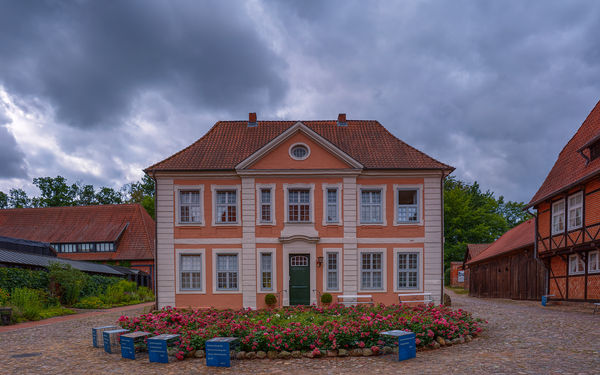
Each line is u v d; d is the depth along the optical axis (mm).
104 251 38125
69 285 23469
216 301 20344
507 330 12766
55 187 62625
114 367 9227
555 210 22672
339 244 20422
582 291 20406
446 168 20594
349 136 23047
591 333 11820
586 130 22750
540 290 24719
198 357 9766
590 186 19000
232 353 9445
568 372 7773
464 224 56062
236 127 24094
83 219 41406
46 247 29359
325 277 20266
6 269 20625
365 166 20578
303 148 20828
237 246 20531
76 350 11195
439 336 10469
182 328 10938
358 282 20359
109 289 26859
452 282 51625
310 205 20641
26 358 10281
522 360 8773
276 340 9547
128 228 39844
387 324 10117
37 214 42469
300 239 20297
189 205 20875
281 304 20094
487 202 61656
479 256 35969
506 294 29484
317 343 9602
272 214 20562
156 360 9539
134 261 37562
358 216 20641
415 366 8508
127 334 10344
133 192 62500
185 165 20906
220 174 20750
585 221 19391
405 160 21203
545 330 12539
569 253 21109
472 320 12156
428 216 20594
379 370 8297
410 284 20484
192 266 20656
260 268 20391
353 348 9695
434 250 20453
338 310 13578
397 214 20656
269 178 20703
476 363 8602
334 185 20641
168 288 20375
